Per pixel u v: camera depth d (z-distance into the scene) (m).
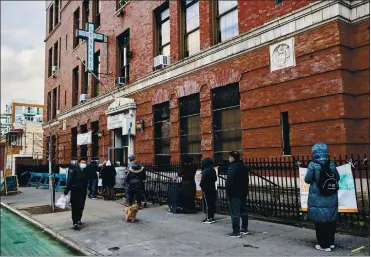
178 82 13.16
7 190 16.86
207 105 11.66
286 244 6.02
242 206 6.88
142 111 15.40
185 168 9.74
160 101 14.16
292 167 7.89
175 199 9.70
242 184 6.78
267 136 9.36
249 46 10.02
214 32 12.01
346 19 7.98
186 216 9.17
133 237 6.99
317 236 5.70
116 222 8.62
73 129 23.47
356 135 7.81
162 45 14.91
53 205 11.12
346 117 7.66
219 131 11.34
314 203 5.56
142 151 15.20
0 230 8.68
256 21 10.04
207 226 7.79
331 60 7.93
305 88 8.45
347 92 7.77
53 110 27.83
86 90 22.22
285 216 7.88
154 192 11.96
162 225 8.07
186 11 13.68
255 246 5.97
